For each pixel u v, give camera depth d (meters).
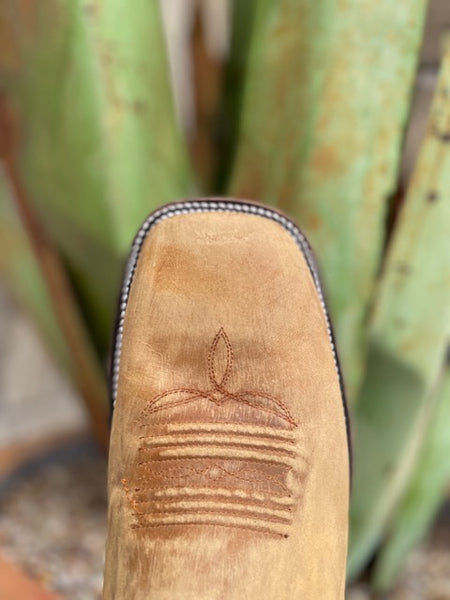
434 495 0.47
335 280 0.40
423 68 0.39
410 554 0.54
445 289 0.37
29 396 0.64
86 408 0.53
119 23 0.38
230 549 0.24
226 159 0.47
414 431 0.42
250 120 0.40
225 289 0.29
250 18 0.40
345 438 0.28
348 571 0.48
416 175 0.36
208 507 0.25
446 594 0.50
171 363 0.28
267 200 0.41
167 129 0.43
